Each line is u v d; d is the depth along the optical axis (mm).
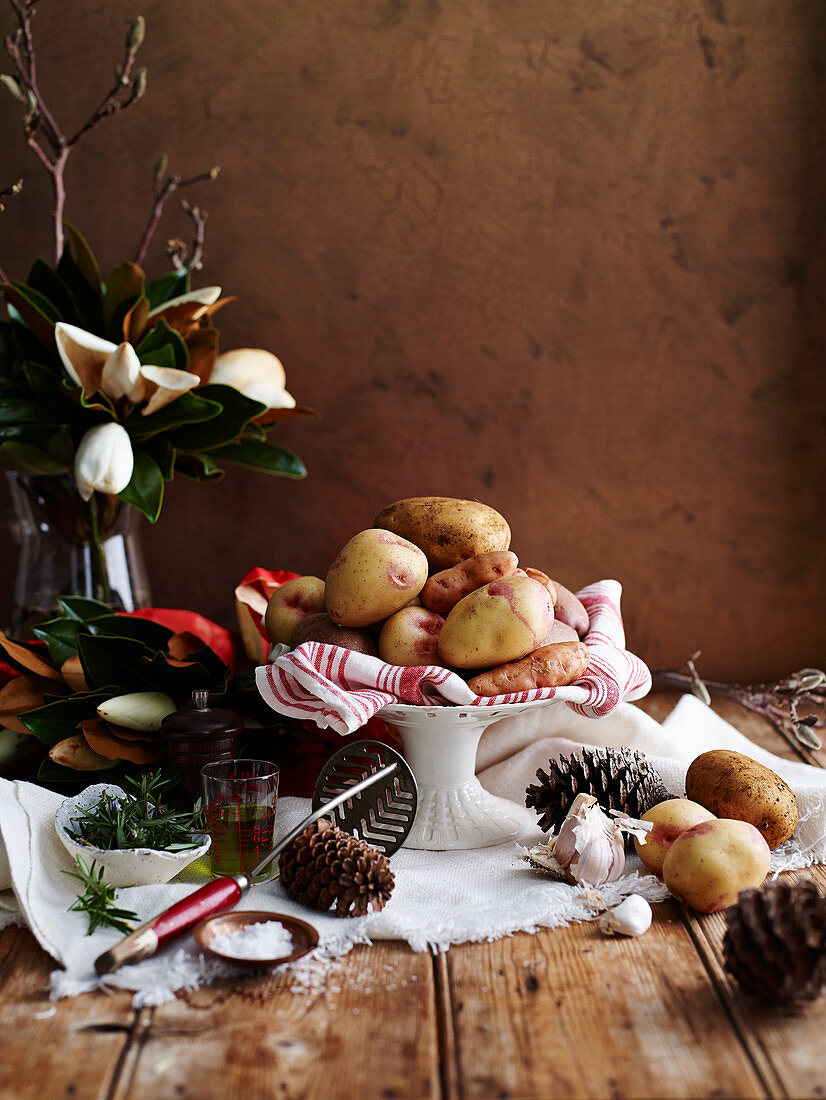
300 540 1449
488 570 953
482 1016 767
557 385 1426
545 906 868
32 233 1417
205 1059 733
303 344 1426
